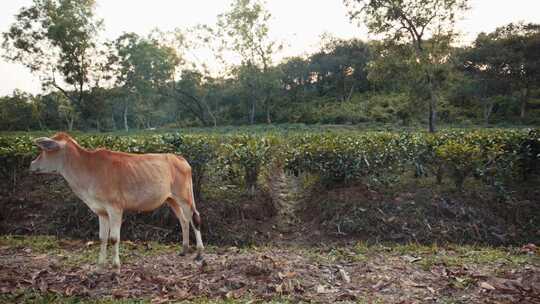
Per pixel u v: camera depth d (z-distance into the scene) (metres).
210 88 50.16
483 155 9.82
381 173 9.94
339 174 9.76
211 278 5.44
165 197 6.24
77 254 6.79
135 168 5.88
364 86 65.19
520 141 10.44
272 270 5.55
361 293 5.01
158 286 5.20
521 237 8.34
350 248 7.47
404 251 7.14
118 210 5.73
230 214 9.10
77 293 4.97
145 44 46.16
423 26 20.73
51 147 5.57
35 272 5.64
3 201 9.53
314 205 9.60
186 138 9.61
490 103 47.34
